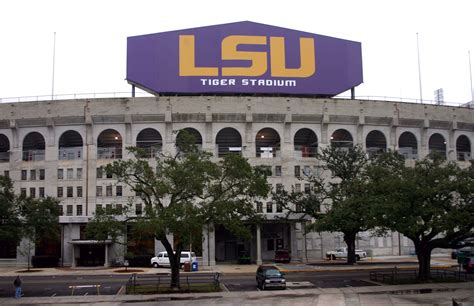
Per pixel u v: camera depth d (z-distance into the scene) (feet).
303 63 274.98
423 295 119.14
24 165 258.16
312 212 222.28
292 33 276.82
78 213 250.78
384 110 272.72
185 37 270.87
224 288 139.13
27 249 234.79
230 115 259.19
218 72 268.62
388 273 166.09
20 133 261.24
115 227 135.74
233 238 260.83
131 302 116.16
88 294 130.82
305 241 254.47
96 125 258.78
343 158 222.89
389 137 275.18
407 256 263.29
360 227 196.44
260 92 269.23
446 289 129.08
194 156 139.95
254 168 147.95
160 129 258.78
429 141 293.64
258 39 273.33
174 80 266.98
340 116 266.98
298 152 265.13
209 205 136.77
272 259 255.50
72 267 222.48
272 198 232.12
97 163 254.68
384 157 199.52
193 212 131.03
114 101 256.93
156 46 270.05
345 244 261.24
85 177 253.03
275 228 259.39
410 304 106.73
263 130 268.82
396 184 142.00
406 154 285.84
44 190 254.06
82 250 232.73
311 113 264.11
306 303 110.32
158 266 216.33
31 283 159.53
